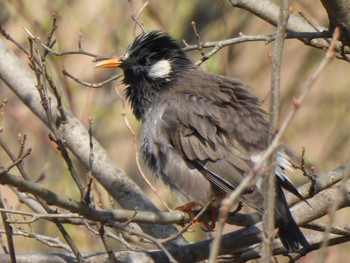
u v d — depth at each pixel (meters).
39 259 9.53
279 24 7.57
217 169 10.81
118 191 11.76
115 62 12.00
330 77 19.53
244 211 12.66
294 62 19.88
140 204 11.66
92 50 18.72
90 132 9.48
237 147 10.80
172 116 11.24
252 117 11.07
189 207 11.03
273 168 7.27
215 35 18.17
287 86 19.53
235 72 19.22
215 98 11.25
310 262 15.60
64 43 18.34
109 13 17.88
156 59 11.88
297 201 10.61
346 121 19.19
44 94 9.48
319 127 19.27
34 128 16.84
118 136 18.73
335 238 10.51
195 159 10.96
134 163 18.66
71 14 17.59
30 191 8.03
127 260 9.77
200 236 15.09
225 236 10.27
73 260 9.61
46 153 17.81
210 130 10.95
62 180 16.81
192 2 18.31
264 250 7.18
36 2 16.66
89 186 8.45
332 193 10.54
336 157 18.80
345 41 10.14
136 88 11.88
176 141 11.12
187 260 10.00
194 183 10.98
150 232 11.45
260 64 19.41
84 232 14.48
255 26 18.38
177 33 18.22
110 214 8.76
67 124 11.86
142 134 11.60
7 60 12.23
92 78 18.11
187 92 11.45
